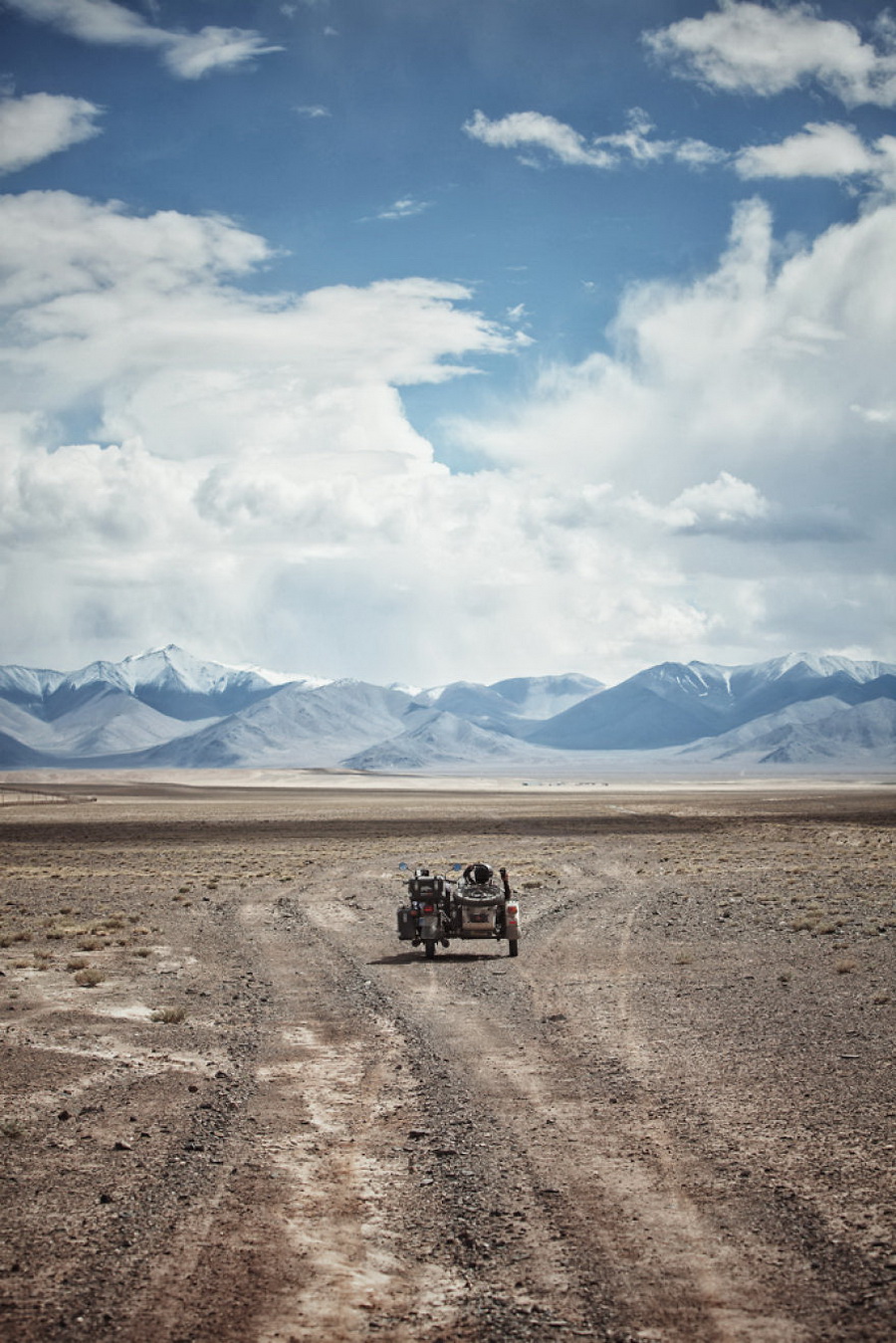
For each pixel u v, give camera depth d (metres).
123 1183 9.59
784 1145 10.35
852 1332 6.80
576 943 25.39
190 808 149.38
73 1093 12.66
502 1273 7.71
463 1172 9.77
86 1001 18.66
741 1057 13.82
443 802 182.00
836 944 23.62
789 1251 7.96
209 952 24.56
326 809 146.12
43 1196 9.28
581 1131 10.94
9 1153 10.47
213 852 63.41
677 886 39.34
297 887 41.25
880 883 38.28
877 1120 11.05
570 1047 14.64
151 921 30.70
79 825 100.75
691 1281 7.54
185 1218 8.77
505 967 22.03
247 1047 14.95
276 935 27.53
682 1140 10.58
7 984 20.42
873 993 17.95
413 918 23.84
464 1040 15.19
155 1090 12.75
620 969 21.47
